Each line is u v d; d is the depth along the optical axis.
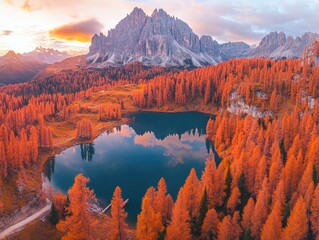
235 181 76.44
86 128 170.62
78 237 56.34
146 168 126.31
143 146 162.00
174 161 136.00
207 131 173.12
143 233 58.31
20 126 165.75
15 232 72.38
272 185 76.75
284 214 62.53
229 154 131.88
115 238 57.81
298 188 72.62
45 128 143.38
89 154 146.38
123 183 109.44
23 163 112.56
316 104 171.12
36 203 86.62
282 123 122.81
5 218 77.06
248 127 129.75
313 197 63.56
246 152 103.88
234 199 70.44
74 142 163.62
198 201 68.81
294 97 197.00
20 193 89.50
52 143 147.62
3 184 91.25
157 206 67.06
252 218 60.72
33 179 106.56
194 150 152.38
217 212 73.25
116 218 57.47
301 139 106.06
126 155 145.50
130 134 190.75
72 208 57.03
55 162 133.12
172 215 64.56
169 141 172.12
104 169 125.12
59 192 100.69
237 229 59.69
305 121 123.12
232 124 148.25
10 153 100.62
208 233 62.78
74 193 56.69
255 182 78.81
